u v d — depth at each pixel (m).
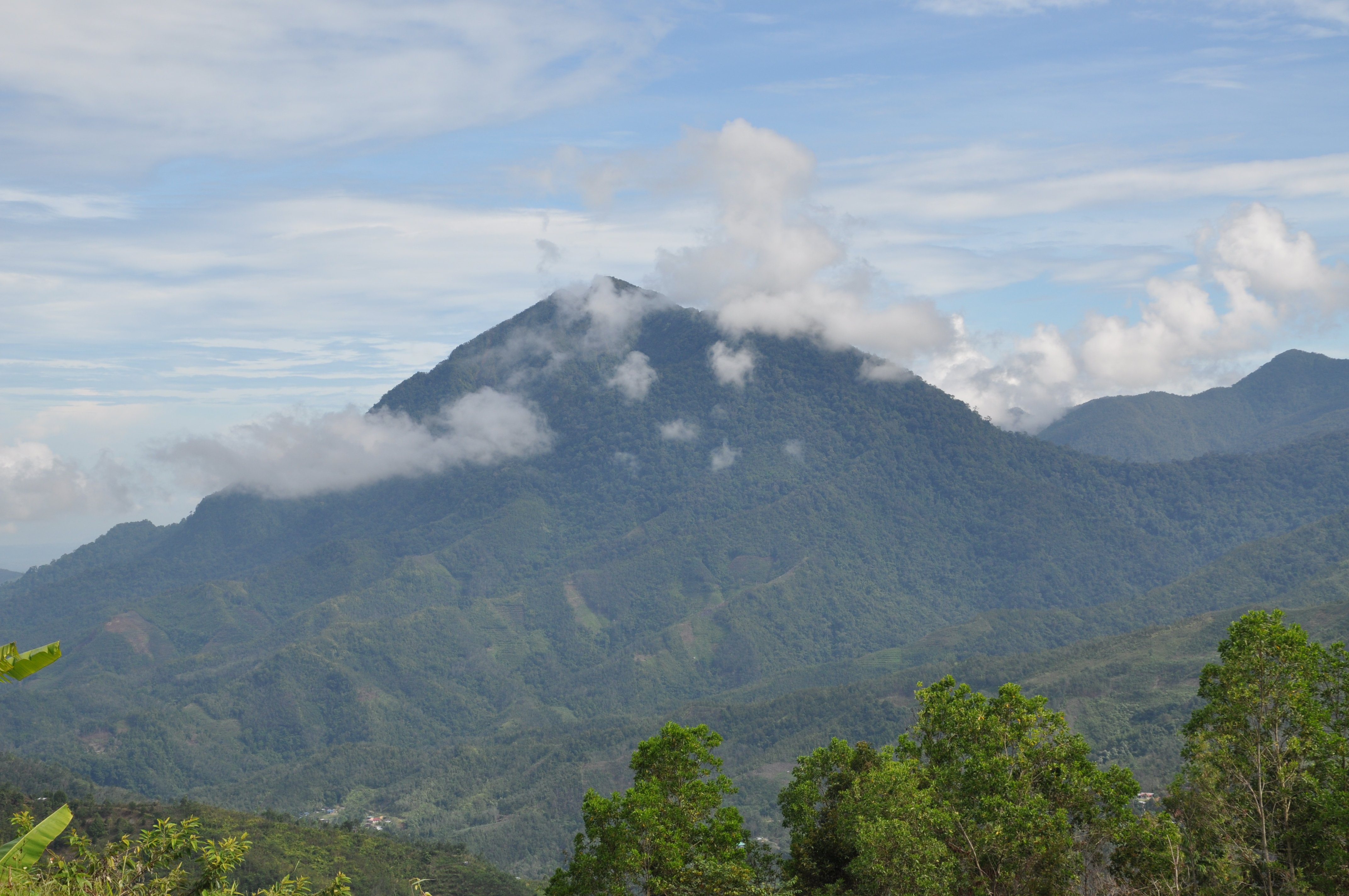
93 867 17.23
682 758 37.44
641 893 35.53
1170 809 37.47
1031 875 34.53
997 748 38.38
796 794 42.69
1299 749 34.47
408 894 120.38
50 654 14.86
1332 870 33.12
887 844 34.88
